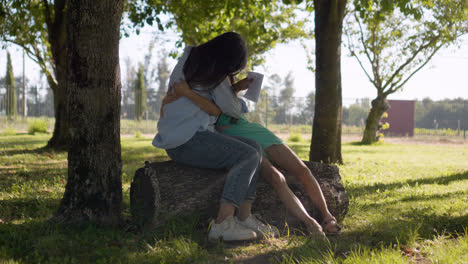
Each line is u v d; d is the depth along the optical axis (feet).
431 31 49.19
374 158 35.73
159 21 33.22
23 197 14.15
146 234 9.41
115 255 8.00
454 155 40.91
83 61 10.16
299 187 10.62
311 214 10.59
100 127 10.38
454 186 18.63
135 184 10.37
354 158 34.86
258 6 31.07
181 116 9.54
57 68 34.14
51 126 73.00
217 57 9.30
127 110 84.58
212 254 8.45
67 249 8.26
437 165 29.91
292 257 8.17
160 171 10.10
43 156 29.58
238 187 9.14
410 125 85.87
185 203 9.78
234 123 10.53
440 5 33.35
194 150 9.60
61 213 10.44
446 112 89.81
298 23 48.62
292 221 10.36
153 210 9.61
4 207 12.51
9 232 9.31
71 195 10.46
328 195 10.87
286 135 78.69
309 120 86.38
